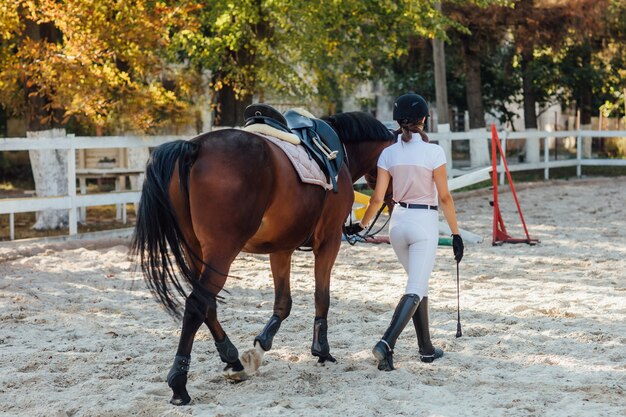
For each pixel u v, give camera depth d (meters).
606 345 6.97
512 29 25.69
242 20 16.22
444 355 6.71
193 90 17.05
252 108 6.19
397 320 6.11
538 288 9.70
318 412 5.27
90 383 5.89
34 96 15.42
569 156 33.53
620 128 34.75
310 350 6.89
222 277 5.29
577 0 24.09
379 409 5.36
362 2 18.00
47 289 9.52
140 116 14.48
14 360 6.56
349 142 7.13
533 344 7.07
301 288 9.65
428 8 18.95
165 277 5.23
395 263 11.62
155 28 14.27
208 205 5.29
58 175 15.55
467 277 10.41
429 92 33.56
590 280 10.22
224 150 5.41
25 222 16.80
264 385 5.90
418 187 6.18
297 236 5.91
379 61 27.98
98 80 14.08
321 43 17.73
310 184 5.86
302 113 6.51
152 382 5.98
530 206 18.58
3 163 27.19
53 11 13.51
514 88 33.00
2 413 5.34
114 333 7.50
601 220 16.19
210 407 5.39
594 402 5.47
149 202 5.21
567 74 31.61
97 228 15.50
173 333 7.54
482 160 26.00
